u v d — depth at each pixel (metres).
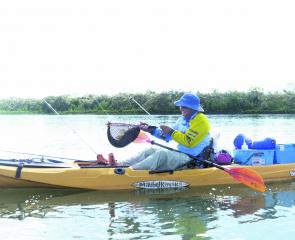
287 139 18.88
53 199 7.53
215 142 9.02
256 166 9.13
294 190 8.48
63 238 5.55
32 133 23.06
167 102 41.19
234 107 55.25
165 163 8.44
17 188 7.98
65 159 9.04
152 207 7.10
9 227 5.98
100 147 16.33
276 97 56.84
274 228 6.00
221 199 7.68
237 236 5.68
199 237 5.62
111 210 6.87
